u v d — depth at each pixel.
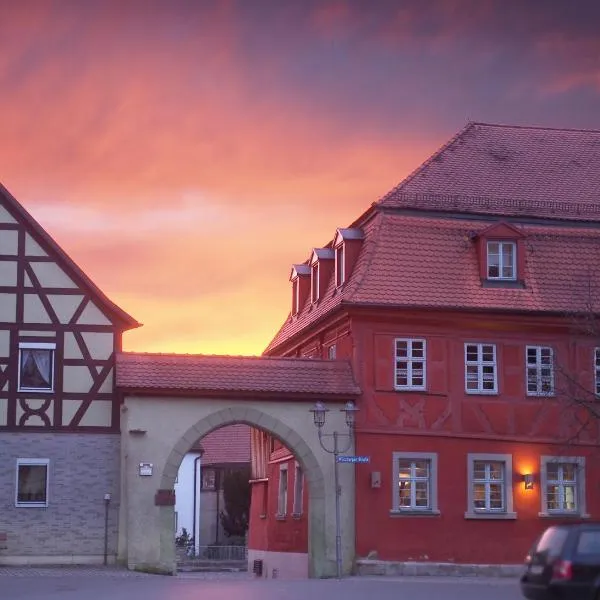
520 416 36.19
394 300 35.44
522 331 36.59
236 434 72.69
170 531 33.38
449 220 37.69
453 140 40.94
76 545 33.31
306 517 38.69
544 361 36.66
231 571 52.19
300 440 34.81
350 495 34.84
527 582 19.58
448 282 36.31
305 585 27.61
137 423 33.69
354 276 36.91
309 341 41.66
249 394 34.28
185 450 33.91
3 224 34.25
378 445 35.09
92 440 33.84
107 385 34.16
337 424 35.03
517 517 35.62
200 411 34.22
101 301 34.41
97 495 33.62
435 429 35.53
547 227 38.38
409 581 31.16
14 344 33.84
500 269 36.94
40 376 33.97
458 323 36.12
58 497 33.44
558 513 35.97
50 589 25.39
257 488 47.72
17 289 34.12
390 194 38.00
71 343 34.12
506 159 40.56
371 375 35.41
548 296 36.72
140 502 33.34
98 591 24.72
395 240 36.81
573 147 41.75
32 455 33.47
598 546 18.91
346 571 34.38
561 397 36.28
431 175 39.19
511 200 38.78
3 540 32.97
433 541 34.91
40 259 34.31
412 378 35.75
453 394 35.84
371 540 34.56
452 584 29.73
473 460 35.66
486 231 36.78
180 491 66.69
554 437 36.25
